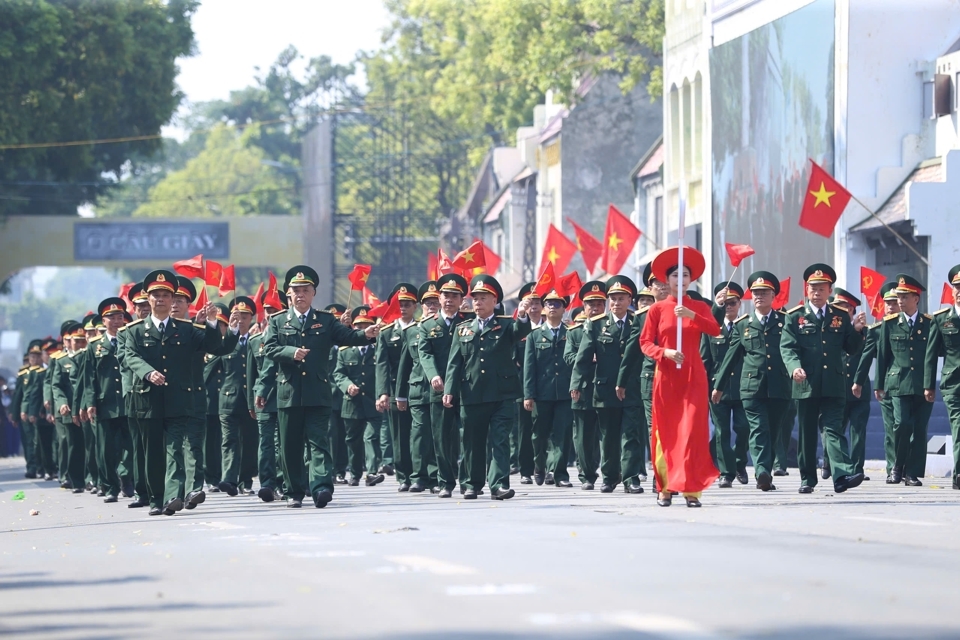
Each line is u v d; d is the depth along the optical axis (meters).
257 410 26.94
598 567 13.54
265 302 31.25
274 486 27.08
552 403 29.97
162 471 24.47
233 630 10.73
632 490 26.39
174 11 83.38
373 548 16.03
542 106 88.75
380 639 10.00
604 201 80.69
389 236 108.69
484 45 93.25
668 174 60.44
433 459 27.97
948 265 41.50
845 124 44.19
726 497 24.09
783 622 10.29
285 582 13.34
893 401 28.94
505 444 25.22
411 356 27.97
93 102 79.06
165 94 83.06
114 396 30.28
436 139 114.25
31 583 14.69
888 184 44.03
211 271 30.45
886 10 44.12
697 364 21.31
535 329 30.17
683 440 21.28
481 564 13.98
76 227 99.31
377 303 34.56
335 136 108.31
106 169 89.75
